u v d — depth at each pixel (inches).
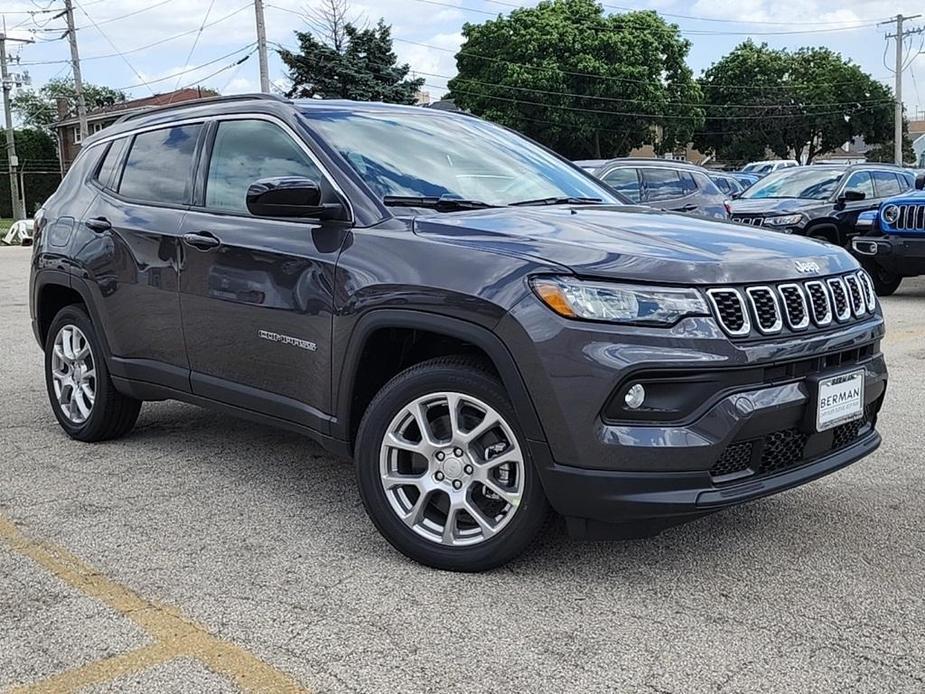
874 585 137.4
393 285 141.6
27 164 2790.4
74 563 147.6
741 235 149.1
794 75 2655.0
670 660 116.0
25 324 415.8
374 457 145.8
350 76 1704.0
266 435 223.5
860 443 149.2
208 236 175.2
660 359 123.8
